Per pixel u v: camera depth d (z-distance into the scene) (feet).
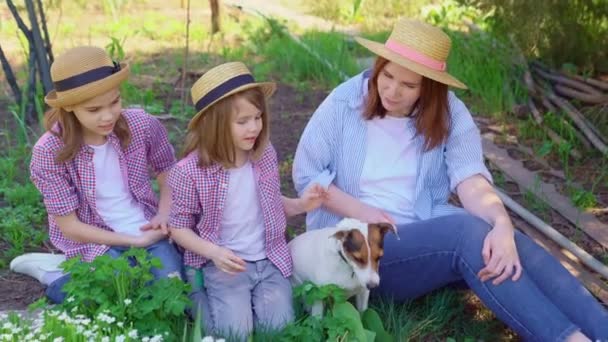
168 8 37.93
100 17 35.01
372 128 12.70
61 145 12.14
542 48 23.81
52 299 12.80
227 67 11.46
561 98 22.29
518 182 18.29
